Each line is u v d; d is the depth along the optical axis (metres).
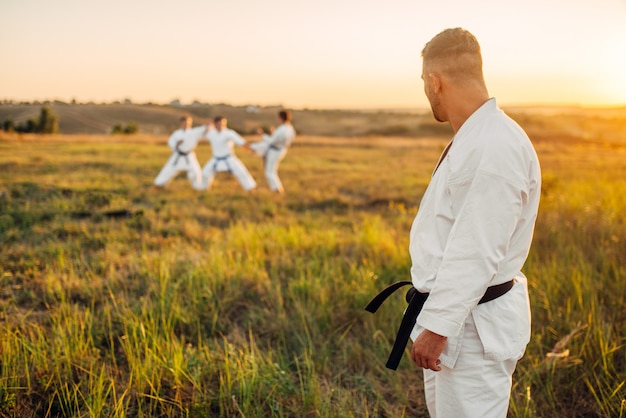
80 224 7.06
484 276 1.69
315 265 5.13
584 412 2.95
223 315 4.20
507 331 1.87
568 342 3.42
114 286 4.69
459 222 1.72
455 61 1.87
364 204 9.85
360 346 3.62
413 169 16.64
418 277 1.96
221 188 11.45
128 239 6.39
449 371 1.89
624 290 4.30
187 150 10.87
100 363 3.31
